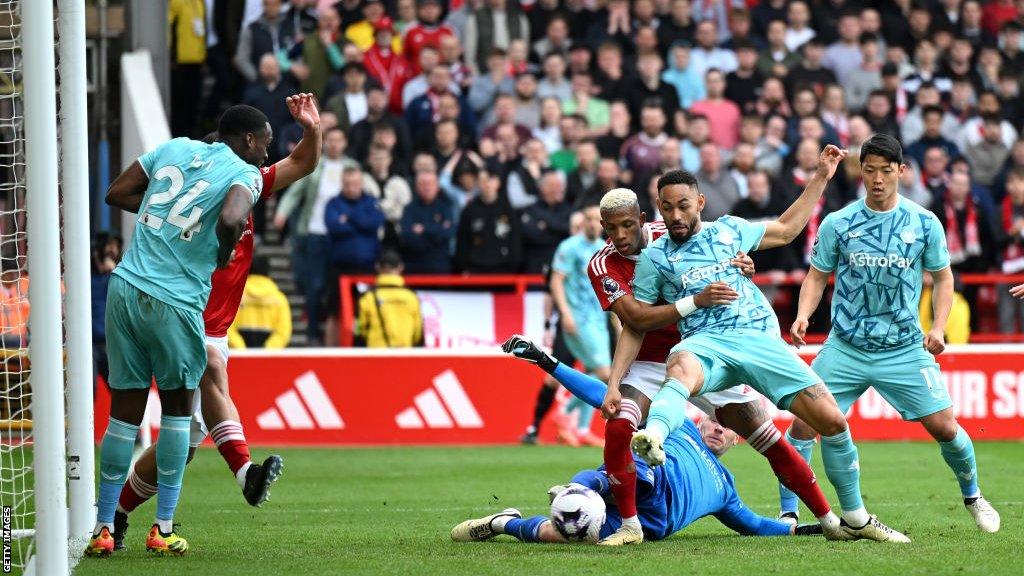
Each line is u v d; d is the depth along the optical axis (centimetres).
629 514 1386
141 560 1321
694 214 1375
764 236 1417
